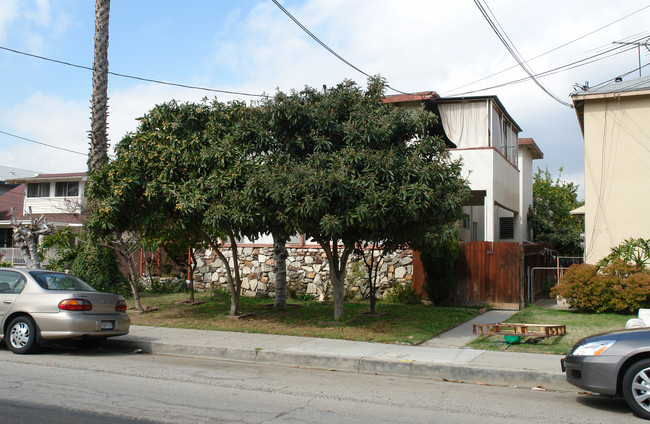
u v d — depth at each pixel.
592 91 15.52
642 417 5.99
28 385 7.01
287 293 17.81
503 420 5.86
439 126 17.41
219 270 19.31
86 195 12.61
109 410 5.89
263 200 10.82
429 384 7.83
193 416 5.74
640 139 14.80
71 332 9.23
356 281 17.22
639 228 14.64
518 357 8.86
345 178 10.09
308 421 5.66
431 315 13.58
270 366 9.09
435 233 10.95
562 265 26.47
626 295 12.98
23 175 42.41
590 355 6.34
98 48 15.73
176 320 13.16
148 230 13.12
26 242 15.72
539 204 29.39
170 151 11.80
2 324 9.54
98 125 15.62
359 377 8.27
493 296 15.66
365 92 11.89
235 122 12.49
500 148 19.23
